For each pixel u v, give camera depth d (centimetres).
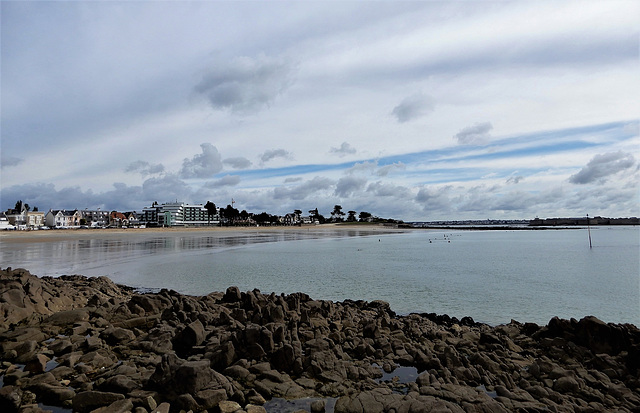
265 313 1461
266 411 850
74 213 17275
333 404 890
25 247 5866
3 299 1448
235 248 6231
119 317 1502
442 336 1437
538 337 1403
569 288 2789
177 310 1522
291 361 1072
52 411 816
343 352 1191
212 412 822
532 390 988
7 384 925
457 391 927
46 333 1284
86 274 3184
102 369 1019
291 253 5503
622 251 6297
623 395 974
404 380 1048
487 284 2947
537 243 8750
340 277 3238
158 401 838
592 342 1239
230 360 1070
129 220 19962
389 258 4966
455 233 16150
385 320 1560
